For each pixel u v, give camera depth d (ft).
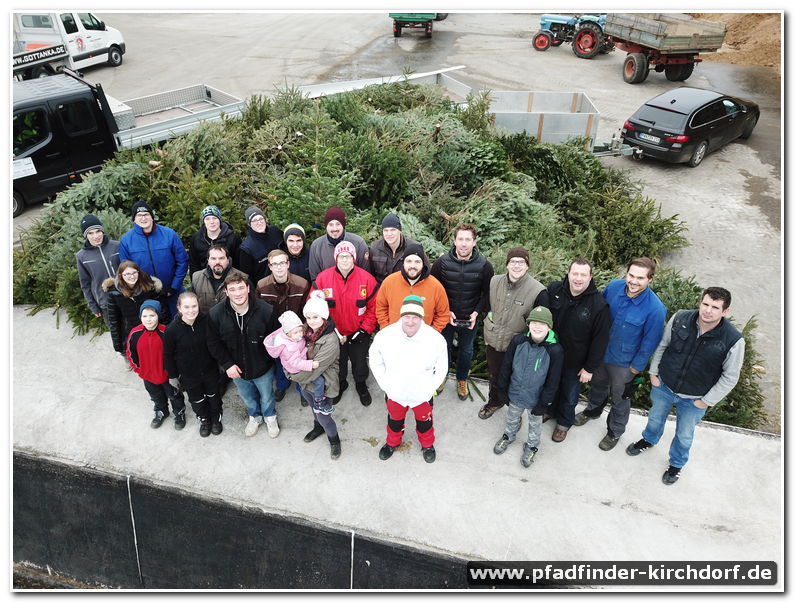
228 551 15.40
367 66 61.98
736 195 38.06
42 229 23.61
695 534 13.96
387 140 28.43
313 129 27.43
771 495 14.88
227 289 13.62
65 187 32.37
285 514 14.49
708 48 56.80
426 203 25.79
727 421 19.40
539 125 39.32
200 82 55.26
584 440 16.34
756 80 62.39
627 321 13.93
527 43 74.90
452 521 14.25
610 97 55.57
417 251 14.15
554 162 33.68
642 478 15.29
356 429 16.72
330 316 15.61
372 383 18.57
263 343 14.49
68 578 17.42
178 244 18.30
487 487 15.02
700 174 41.11
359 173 25.03
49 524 16.96
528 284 14.52
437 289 14.75
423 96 39.63
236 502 14.82
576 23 68.39
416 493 14.89
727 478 15.34
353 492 14.94
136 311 16.60
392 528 14.15
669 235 31.30
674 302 21.29
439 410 17.40
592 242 28.50
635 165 42.80
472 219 24.14
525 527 14.10
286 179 22.39
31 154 30.63
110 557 16.71
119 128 33.68
